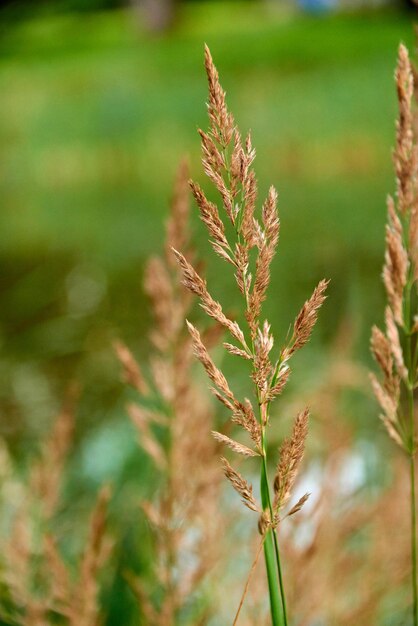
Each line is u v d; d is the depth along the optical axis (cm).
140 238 453
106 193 664
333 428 109
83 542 117
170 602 80
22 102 1052
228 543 99
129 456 142
